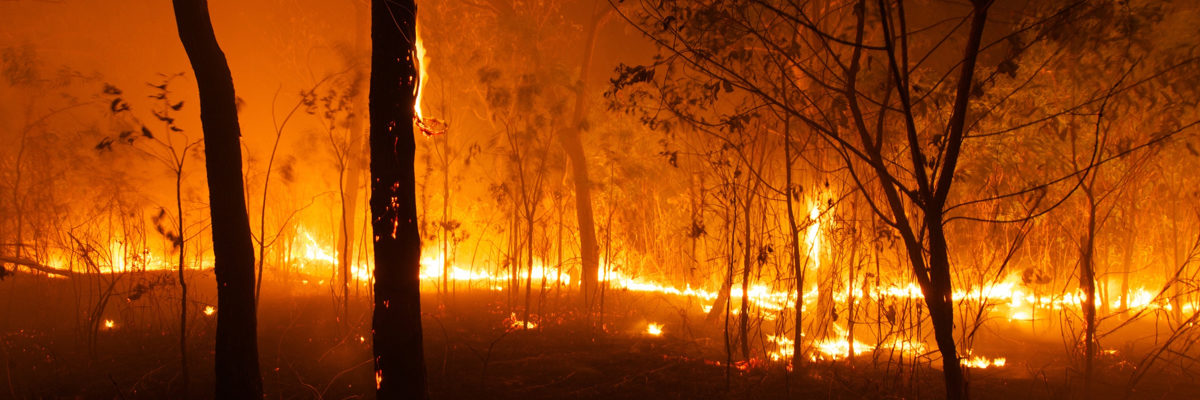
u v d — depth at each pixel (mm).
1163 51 7332
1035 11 6121
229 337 5219
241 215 5285
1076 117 9055
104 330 9352
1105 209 9867
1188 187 10422
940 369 8359
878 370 8219
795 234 7863
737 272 10602
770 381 7484
